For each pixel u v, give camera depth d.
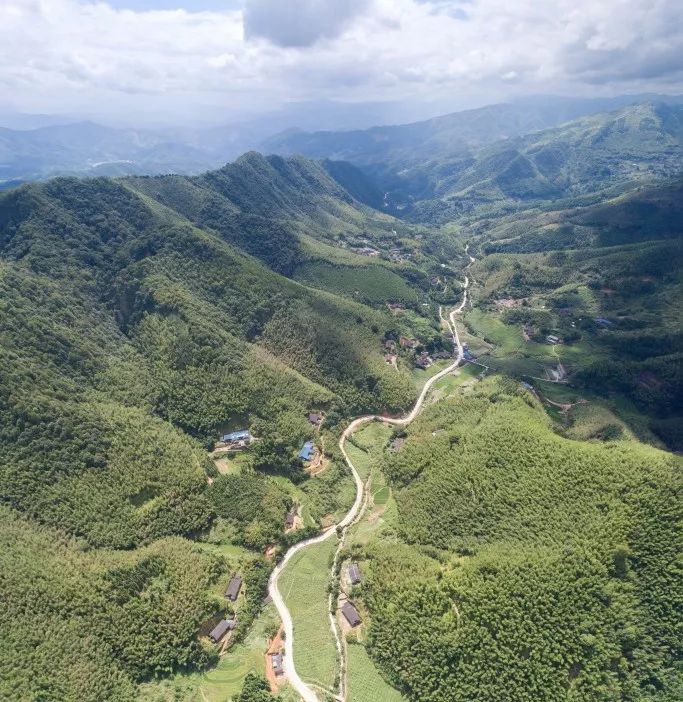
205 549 147.50
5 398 152.00
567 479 141.12
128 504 148.62
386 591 133.12
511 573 124.50
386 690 118.81
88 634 117.31
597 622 115.75
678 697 109.69
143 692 114.75
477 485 149.25
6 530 130.12
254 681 117.69
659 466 136.62
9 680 104.50
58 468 147.12
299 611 136.25
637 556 123.44
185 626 124.69
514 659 113.69
